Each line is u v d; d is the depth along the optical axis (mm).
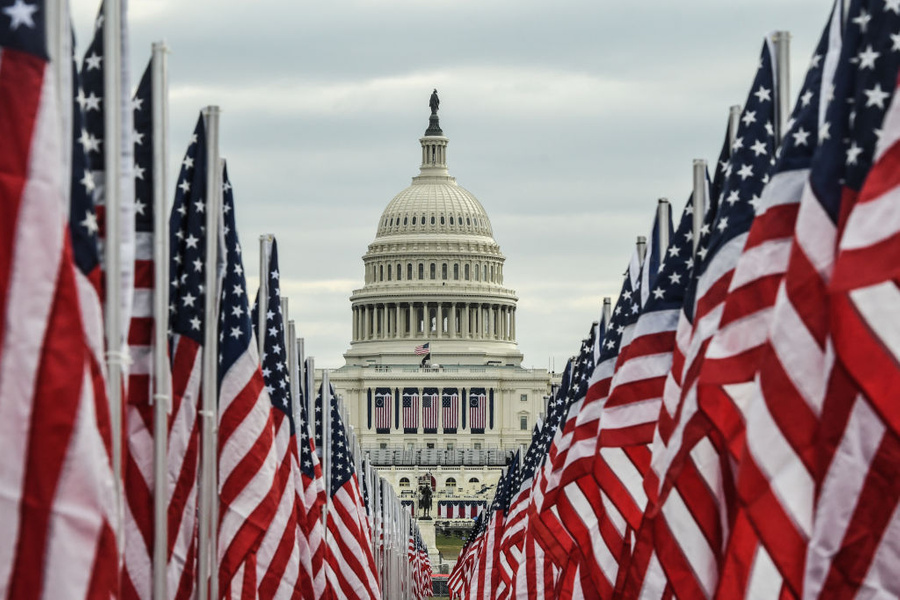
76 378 57312
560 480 129875
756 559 82062
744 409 84375
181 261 101938
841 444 69000
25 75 57375
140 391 91500
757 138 94875
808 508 74062
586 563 127625
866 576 68562
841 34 84188
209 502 101188
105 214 76312
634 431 110062
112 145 76375
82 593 57281
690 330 100375
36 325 56906
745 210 93812
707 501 88875
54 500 56938
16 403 56812
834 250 75125
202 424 101625
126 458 91375
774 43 95750
